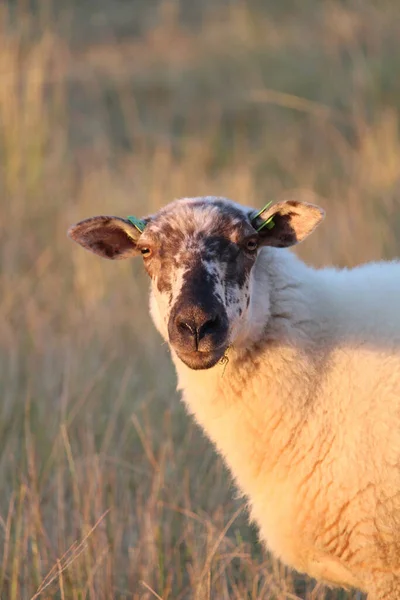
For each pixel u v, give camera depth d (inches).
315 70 1802.4
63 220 1238.3
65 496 744.3
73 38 2324.1
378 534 536.7
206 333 523.8
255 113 1806.1
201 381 569.0
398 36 1776.6
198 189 1348.4
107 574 647.1
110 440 807.7
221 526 692.1
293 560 568.4
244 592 637.3
